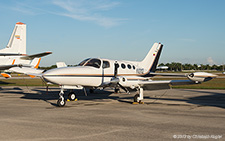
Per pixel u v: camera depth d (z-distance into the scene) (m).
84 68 11.66
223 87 26.22
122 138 5.25
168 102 12.34
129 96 15.97
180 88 24.45
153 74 16.34
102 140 5.09
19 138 5.23
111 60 13.41
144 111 9.19
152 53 16.89
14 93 18.39
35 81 41.72
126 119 7.50
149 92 19.11
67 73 10.76
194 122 7.03
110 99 13.97
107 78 12.57
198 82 10.84
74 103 11.91
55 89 23.02
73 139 5.16
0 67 18.67
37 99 13.80
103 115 8.25
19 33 26.53
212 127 6.35
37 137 5.31
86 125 6.59
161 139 5.18
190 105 11.05
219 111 9.17
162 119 7.51
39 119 7.46
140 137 5.34
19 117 7.80
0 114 8.39
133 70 14.69
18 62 25.80
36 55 24.77
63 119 7.48
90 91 18.31
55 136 5.41
